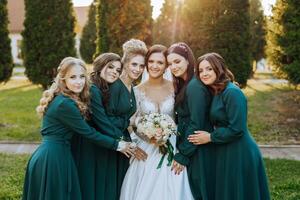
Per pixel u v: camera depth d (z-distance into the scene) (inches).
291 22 417.1
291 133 385.1
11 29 1568.7
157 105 169.8
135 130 170.7
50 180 146.9
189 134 157.9
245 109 152.6
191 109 157.5
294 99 555.2
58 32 466.9
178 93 169.9
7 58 429.7
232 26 400.2
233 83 158.2
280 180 249.4
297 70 416.2
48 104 152.3
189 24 409.4
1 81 433.7
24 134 379.2
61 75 150.9
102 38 402.3
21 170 268.5
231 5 399.2
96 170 161.6
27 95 664.4
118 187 168.2
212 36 402.0
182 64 163.5
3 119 453.7
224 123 154.0
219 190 157.6
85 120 153.9
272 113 469.4
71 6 474.9
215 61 154.1
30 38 469.4
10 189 231.0
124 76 166.7
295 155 318.0
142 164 168.9
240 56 405.7
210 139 153.6
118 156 167.6
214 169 160.1
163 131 158.7
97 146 161.3
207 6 402.0
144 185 166.4
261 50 948.0
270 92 646.5
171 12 648.4
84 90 152.4
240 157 154.0
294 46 414.3
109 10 395.5
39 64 469.4
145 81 173.9
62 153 149.9
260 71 1155.9
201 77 155.9
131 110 164.2
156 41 677.9
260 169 160.7
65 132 151.3
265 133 386.3
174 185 163.8
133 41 167.8
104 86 159.2
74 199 151.9
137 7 393.7
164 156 168.2
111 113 159.0
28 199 152.1
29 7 466.9
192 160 163.2
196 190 163.3
